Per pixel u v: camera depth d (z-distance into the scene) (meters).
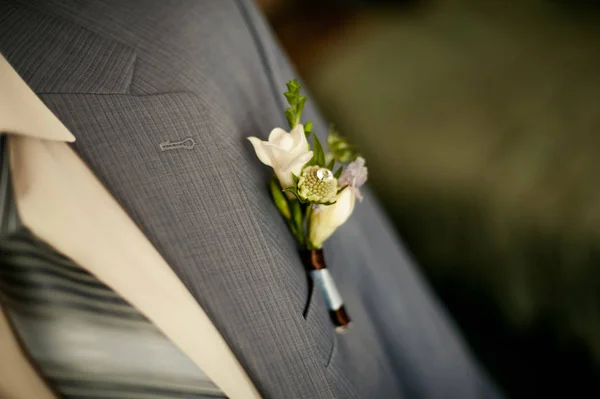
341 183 0.44
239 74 0.50
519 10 1.23
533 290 0.79
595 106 0.85
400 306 0.64
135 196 0.43
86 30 0.44
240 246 0.44
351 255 0.57
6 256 0.39
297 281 0.46
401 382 0.64
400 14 1.41
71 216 0.41
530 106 0.92
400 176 1.00
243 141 0.48
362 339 0.54
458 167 0.91
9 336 0.39
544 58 1.03
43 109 0.40
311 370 0.44
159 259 0.44
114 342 0.39
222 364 0.44
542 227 0.77
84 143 0.42
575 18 1.14
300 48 1.47
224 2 0.51
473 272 0.87
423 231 0.95
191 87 0.46
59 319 0.39
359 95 1.16
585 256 0.73
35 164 0.41
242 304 0.44
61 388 0.40
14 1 0.44
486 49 1.12
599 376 0.74
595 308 0.73
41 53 0.43
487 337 0.87
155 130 0.43
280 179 0.44
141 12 0.46
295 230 0.46
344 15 1.56
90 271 0.41
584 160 0.77
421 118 1.02
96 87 0.43
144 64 0.45
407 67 1.16
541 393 0.80
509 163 0.84
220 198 0.43
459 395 0.70
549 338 0.79
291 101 0.44
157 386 0.40
